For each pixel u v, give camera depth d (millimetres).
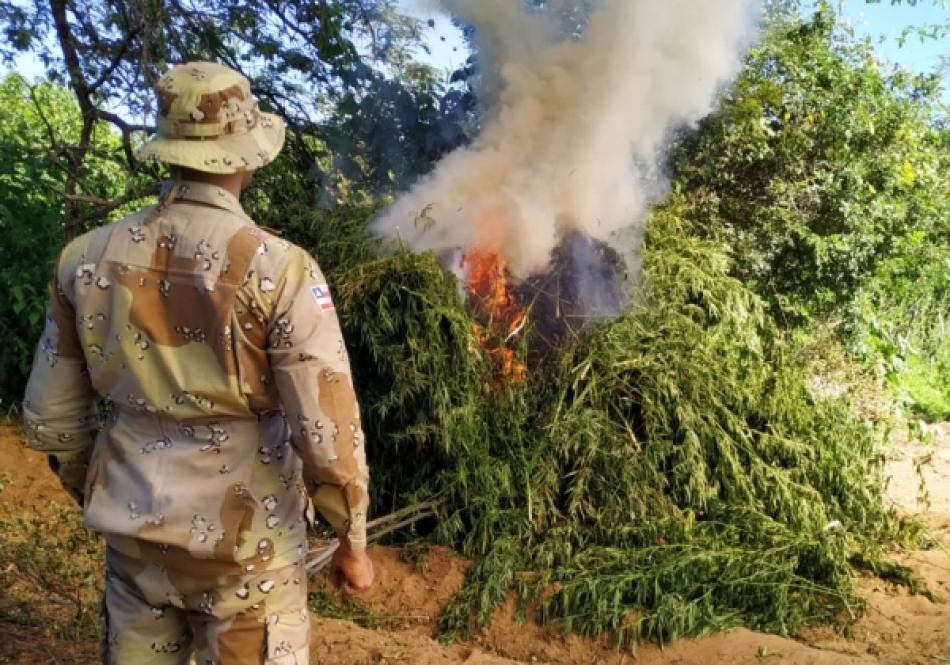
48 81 6383
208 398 1930
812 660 3229
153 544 1964
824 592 3750
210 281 1887
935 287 8688
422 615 3762
